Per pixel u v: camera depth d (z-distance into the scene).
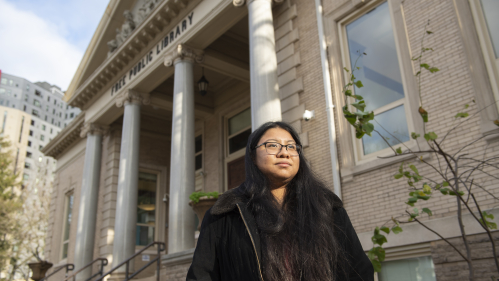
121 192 11.64
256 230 1.78
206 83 11.59
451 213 5.34
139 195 14.99
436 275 5.27
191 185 9.35
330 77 7.45
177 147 9.60
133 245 11.31
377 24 7.17
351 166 6.70
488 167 5.11
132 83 12.47
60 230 18.41
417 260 5.70
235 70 11.87
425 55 6.20
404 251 5.75
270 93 7.62
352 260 1.89
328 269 1.72
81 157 18.27
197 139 15.17
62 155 20.38
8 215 29.11
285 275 1.70
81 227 13.69
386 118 6.63
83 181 14.34
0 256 28.33
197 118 15.05
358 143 6.89
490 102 5.32
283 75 8.26
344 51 7.59
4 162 34.75
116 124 15.14
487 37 5.62
